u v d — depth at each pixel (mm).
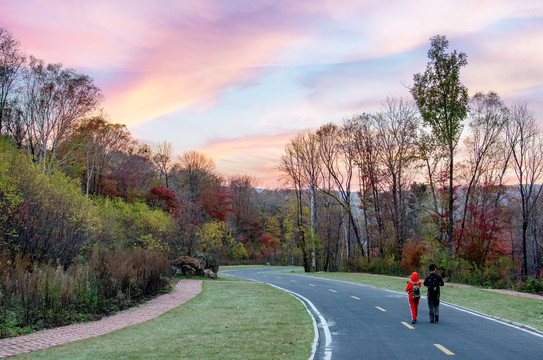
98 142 51938
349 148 46250
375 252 47594
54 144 39406
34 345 9758
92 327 12328
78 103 39531
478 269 27641
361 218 50969
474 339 10164
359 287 25312
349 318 13750
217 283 27156
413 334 10875
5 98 38438
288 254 81500
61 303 13234
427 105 30266
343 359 8344
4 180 16703
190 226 35250
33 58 38219
